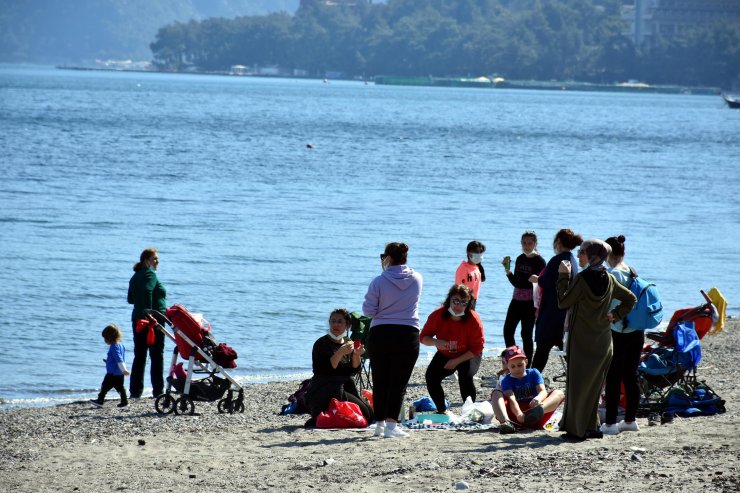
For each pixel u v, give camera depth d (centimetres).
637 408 2447
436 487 1934
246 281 5444
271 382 3562
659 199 10181
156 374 3281
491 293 5341
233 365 3020
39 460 2389
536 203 9500
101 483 2156
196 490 2055
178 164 12825
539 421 2494
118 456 2411
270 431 2677
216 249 6438
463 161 14575
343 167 13075
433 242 6888
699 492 1822
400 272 2412
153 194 9462
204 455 2389
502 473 2011
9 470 2294
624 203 9725
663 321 4762
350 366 2731
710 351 3988
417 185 11025
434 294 5194
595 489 1861
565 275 2272
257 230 7306
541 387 2533
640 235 7575
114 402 3222
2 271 5538
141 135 18212
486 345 4262
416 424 2638
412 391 3350
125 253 6228
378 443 2411
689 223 8362
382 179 11638
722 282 5803
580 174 12962
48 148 14450
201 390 2981
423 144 18100
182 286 5269
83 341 4162
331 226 7606
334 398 2695
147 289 3250
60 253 6150
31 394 3397
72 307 4750
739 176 13250
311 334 4378
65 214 7875
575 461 2083
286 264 5962
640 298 2339
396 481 1997
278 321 4588
